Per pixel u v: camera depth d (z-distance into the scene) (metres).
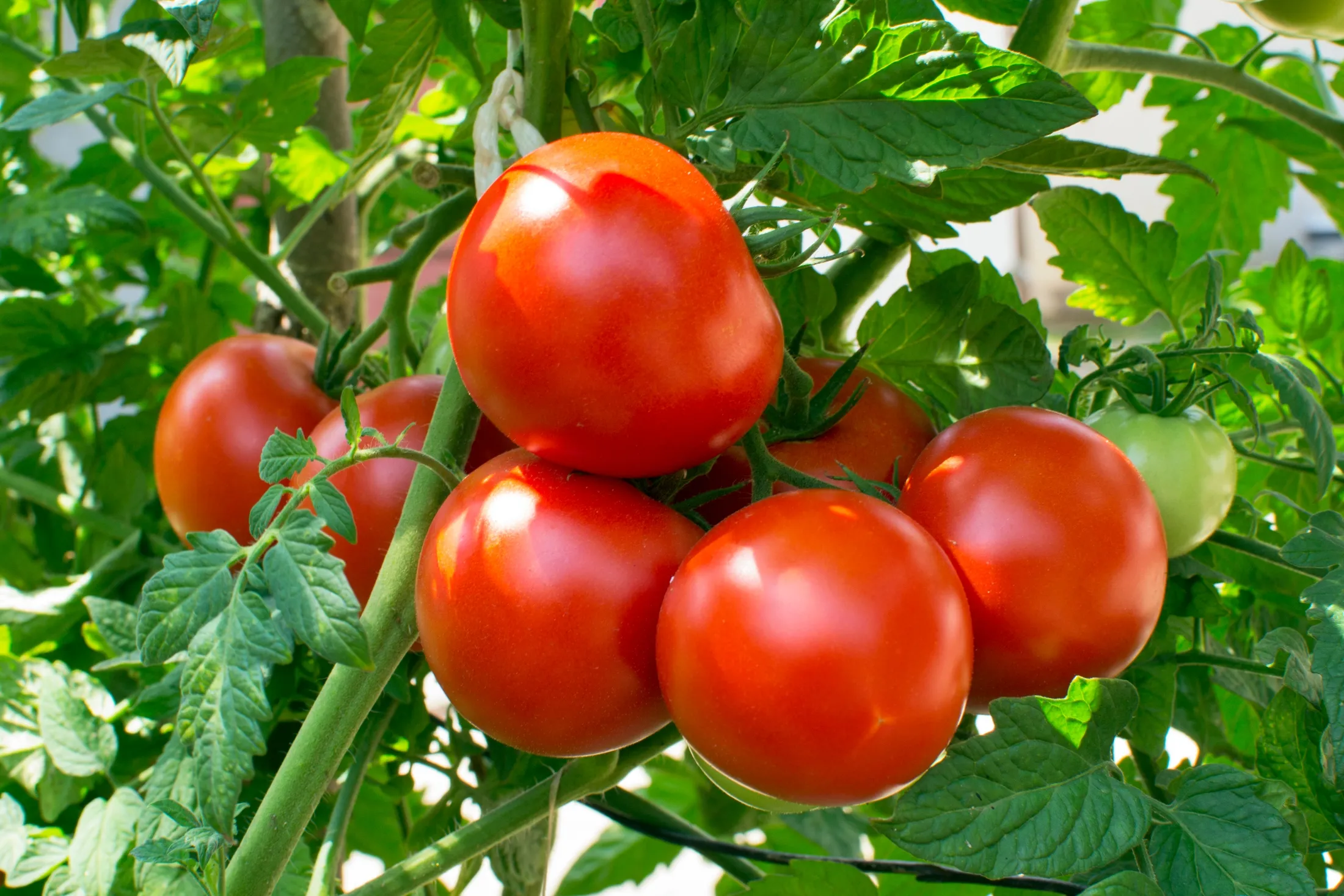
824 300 0.67
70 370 0.82
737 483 0.56
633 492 0.52
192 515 0.64
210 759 0.47
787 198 0.63
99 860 0.60
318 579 0.47
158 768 0.60
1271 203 0.94
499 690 0.50
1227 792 0.52
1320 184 0.91
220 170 0.94
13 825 0.62
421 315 1.03
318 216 0.77
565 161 0.49
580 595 0.50
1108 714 0.51
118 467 0.84
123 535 0.82
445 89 0.93
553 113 0.58
